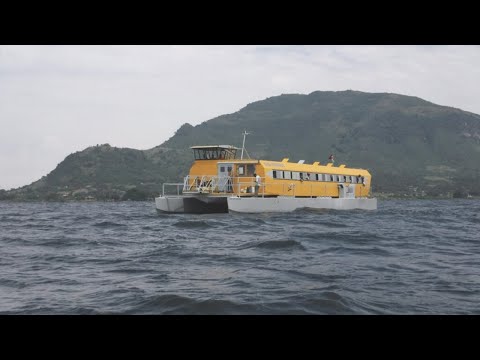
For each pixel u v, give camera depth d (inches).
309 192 2122.3
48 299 505.7
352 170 2498.8
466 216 2507.4
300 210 1998.0
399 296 513.0
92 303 483.8
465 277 632.4
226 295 506.3
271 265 718.5
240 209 1760.6
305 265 719.1
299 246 941.8
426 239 1183.6
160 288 550.0
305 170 2117.4
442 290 545.3
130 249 959.6
